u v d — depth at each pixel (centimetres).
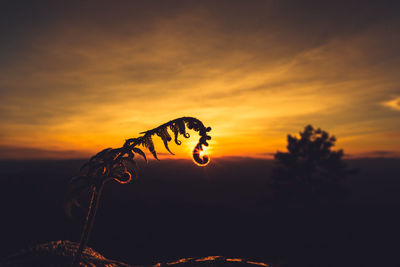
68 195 132
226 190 9881
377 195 8250
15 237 2625
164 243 3688
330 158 1912
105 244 3375
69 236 2661
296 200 1958
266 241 2427
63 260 184
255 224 4097
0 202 4909
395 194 8588
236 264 213
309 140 1952
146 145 148
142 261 2602
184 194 8569
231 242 3503
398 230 2359
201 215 6262
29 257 189
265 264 224
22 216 3856
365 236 1922
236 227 4512
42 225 3288
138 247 3328
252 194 9575
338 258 1439
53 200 4688
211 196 8769
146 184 8862
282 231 2041
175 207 7025
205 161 148
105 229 4547
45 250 203
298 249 1600
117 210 6234
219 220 5572
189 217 5994
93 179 141
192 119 152
